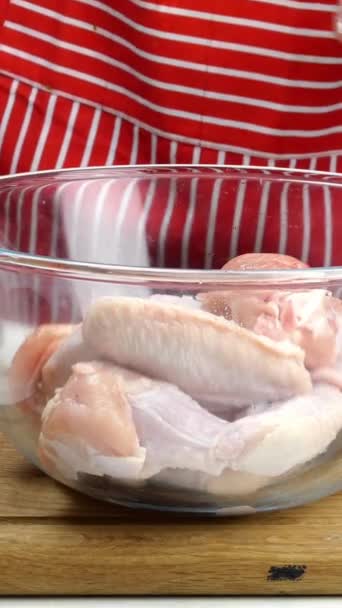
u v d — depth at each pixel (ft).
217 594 1.11
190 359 1.02
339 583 1.10
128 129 2.46
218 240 1.64
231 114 2.39
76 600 1.11
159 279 0.99
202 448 1.01
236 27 2.30
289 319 1.04
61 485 1.25
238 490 1.06
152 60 2.35
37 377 1.10
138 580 1.09
